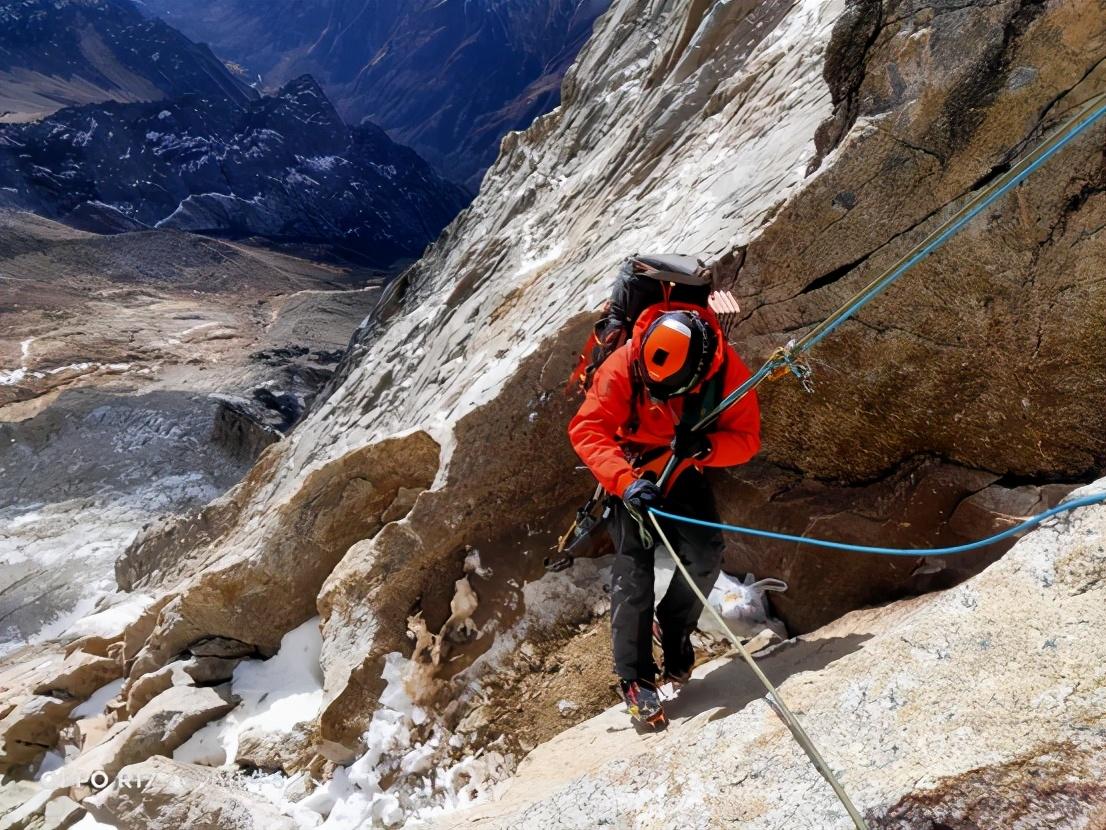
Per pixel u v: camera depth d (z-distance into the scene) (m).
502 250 8.66
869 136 2.99
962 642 1.99
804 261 3.27
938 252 3.01
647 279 2.73
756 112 5.32
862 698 2.02
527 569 3.95
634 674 2.85
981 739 1.74
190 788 3.52
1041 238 2.85
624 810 2.15
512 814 2.48
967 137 2.86
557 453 4.00
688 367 2.47
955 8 2.77
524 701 3.54
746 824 1.89
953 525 3.27
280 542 4.40
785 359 2.32
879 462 3.52
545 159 10.48
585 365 2.95
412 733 3.53
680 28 8.50
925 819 1.66
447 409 5.02
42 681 5.81
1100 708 1.67
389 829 3.27
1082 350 2.93
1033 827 1.57
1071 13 2.60
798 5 6.39
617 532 2.80
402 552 3.98
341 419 9.05
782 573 3.58
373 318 13.45
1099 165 2.71
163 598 5.55
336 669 3.73
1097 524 2.06
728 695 2.94
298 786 3.58
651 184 6.30
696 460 2.60
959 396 3.21
